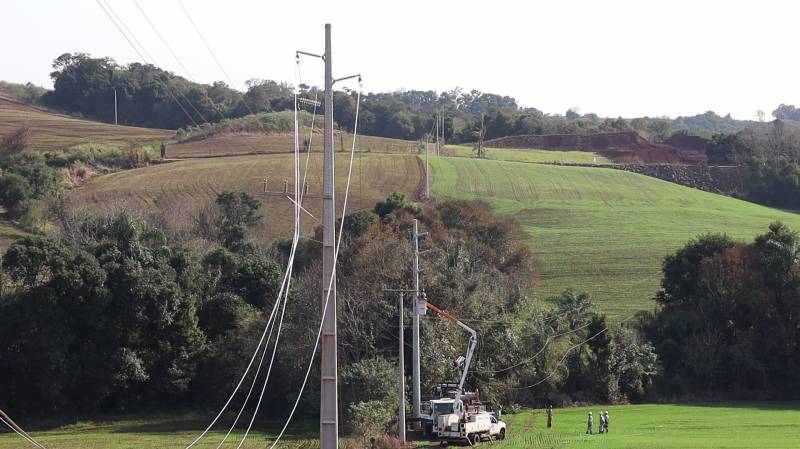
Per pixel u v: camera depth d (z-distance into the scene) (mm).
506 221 132125
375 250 94312
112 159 173375
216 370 90188
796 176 194875
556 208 165875
